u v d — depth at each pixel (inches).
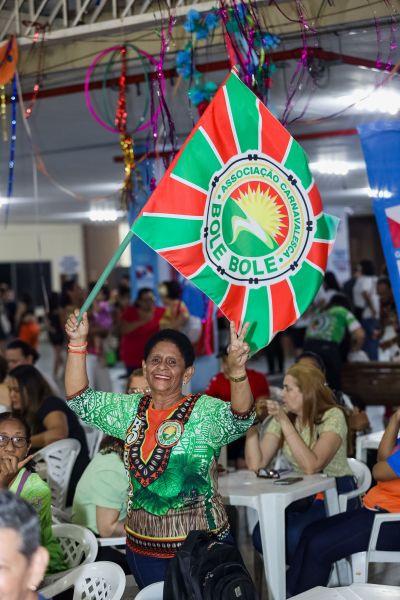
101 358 544.7
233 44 225.5
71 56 289.7
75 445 251.0
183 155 150.6
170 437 149.0
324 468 221.6
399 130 208.8
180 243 149.8
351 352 446.3
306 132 469.1
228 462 308.5
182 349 153.6
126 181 284.8
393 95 347.6
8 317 1008.2
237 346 145.3
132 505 151.9
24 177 596.1
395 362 393.7
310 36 252.2
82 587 152.2
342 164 592.7
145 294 475.8
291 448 213.9
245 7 229.3
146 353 155.0
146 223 148.6
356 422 269.1
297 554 198.2
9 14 288.7
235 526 260.4
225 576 133.2
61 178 617.3
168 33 255.6
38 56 294.5
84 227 1192.8
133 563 151.9
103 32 266.2
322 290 538.6
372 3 237.5
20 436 175.8
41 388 265.7
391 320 461.7
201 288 150.5
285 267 155.8
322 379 226.1
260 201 154.9
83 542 173.9
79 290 647.8
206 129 151.7
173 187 149.7
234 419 147.1
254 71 228.1
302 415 223.3
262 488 205.9
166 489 147.3
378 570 246.1
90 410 157.2
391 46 246.5
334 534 194.4
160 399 153.3
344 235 957.2
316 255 157.0
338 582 215.8
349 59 287.4
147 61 285.9
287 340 831.7
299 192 156.3
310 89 339.0
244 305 153.6
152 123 254.7
